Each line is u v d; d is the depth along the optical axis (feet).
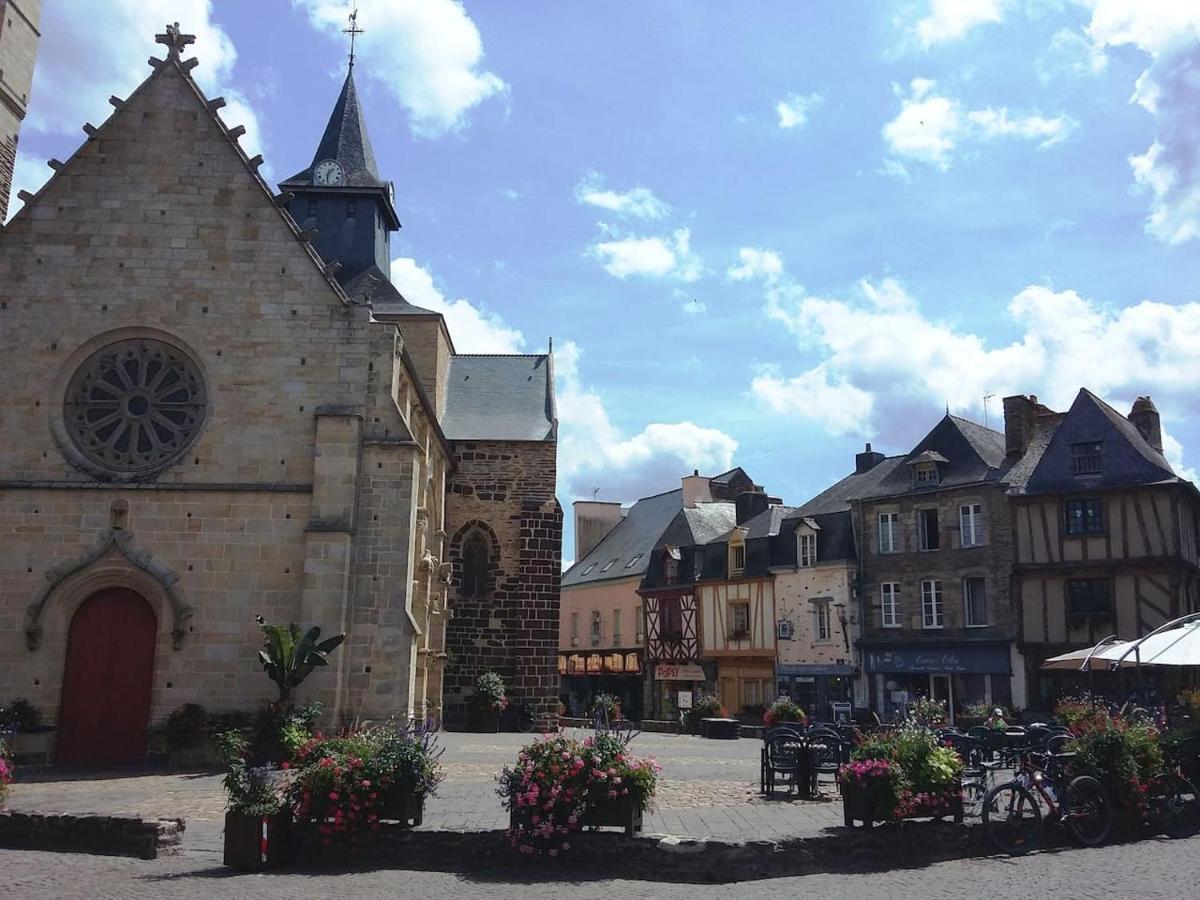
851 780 30.91
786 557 124.36
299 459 58.70
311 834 29.63
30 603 55.62
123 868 28.32
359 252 106.32
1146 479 93.20
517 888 26.14
